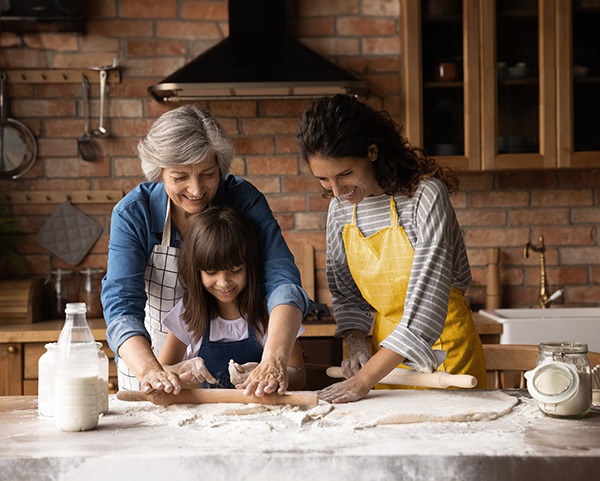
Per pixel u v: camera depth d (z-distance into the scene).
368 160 2.05
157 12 3.80
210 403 1.83
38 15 3.59
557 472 1.42
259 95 3.54
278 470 1.43
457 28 3.59
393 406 1.78
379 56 3.83
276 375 1.80
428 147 3.58
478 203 3.90
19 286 3.57
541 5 3.56
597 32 3.59
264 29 3.66
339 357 3.34
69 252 3.83
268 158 3.83
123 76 3.81
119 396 1.83
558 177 3.90
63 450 1.49
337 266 2.32
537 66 3.59
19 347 3.33
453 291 2.25
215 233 1.98
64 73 3.78
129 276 2.03
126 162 3.84
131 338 1.90
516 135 3.60
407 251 2.12
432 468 1.42
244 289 2.08
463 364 2.22
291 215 3.86
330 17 3.82
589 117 3.59
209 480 1.44
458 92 3.59
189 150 1.90
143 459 1.44
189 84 3.34
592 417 1.71
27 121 3.81
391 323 2.25
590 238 3.92
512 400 1.84
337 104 1.99
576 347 1.75
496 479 1.42
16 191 3.82
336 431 1.60
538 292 3.92
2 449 1.50
